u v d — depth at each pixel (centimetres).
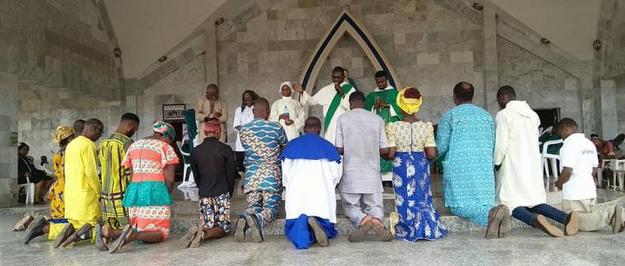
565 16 1312
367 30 1358
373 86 1381
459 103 564
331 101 752
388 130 539
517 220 571
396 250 466
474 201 535
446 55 1375
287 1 1417
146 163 532
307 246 488
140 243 538
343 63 1396
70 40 1237
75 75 1252
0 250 518
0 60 990
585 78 1333
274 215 558
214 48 1414
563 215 527
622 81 1316
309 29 1410
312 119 543
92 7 1348
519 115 548
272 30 1420
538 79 1355
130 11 1389
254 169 560
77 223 547
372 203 536
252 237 530
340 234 568
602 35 1303
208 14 1398
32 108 1638
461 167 539
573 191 560
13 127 1019
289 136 727
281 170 573
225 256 459
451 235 538
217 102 859
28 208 934
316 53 1366
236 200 688
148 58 1434
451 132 550
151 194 529
